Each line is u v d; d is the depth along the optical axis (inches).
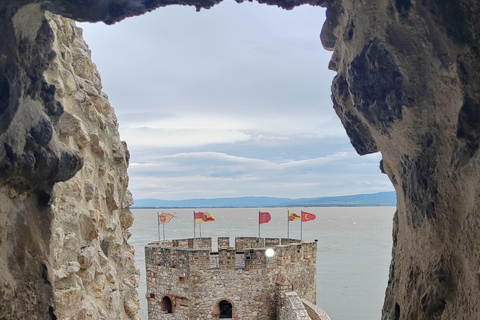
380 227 6589.6
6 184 198.5
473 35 187.2
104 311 304.3
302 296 1113.4
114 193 370.0
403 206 301.6
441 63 211.3
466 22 186.4
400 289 301.1
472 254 198.4
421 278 258.8
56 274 251.0
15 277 200.5
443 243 234.5
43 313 218.5
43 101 227.0
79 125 303.1
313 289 1143.0
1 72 184.1
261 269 1051.9
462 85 200.4
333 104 355.3
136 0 242.2
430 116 234.4
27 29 205.0
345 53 287.7
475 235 195.9
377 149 338.6
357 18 242.5
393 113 250.5
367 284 2191.2
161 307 1090.7
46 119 220.4
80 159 245.4
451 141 221.8
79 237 296.8
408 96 237.1
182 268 1055.6
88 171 324.2
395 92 242.2
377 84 250.8
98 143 341.1
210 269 1051.9
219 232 5398.6
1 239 194.2
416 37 219.3
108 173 370.6
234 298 1048.8
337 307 1763.0
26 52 205.2
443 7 192.1
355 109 296.2
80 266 287.4
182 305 1060.5
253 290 1048.8
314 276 1149.1
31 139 207.2
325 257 3152.1
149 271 1117.7
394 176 322.7
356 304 1803.6
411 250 282.2
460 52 196.4
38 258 218.8
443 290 226.7
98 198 339.0
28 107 209.2
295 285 1098.7
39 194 226.8
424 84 229.1
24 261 207.8
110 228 358.6
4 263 195.5
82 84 352.2
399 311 300.7
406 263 293.3
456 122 215.2
